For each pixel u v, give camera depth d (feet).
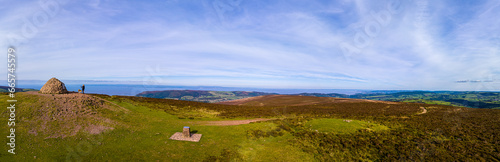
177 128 71.82
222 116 109.09
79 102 76.28
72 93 89.86
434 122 87.20
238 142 58.75
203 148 52.85
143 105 115.34
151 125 73.15
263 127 76.64
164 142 55.62
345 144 58.44
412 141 61.05
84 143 50.01
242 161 46.52
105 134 57.36
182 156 47.26
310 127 75.56
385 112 128.16
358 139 62.69
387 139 62.75
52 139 49.73
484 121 89.61
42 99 70.38
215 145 55.47
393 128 75.87
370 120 91.86
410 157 50.29
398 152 53.52
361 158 50.62
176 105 136.98
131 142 53.93
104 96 123.13
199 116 104.42
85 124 61.46
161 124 76.33
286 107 170.60
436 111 130.62
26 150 43.24
